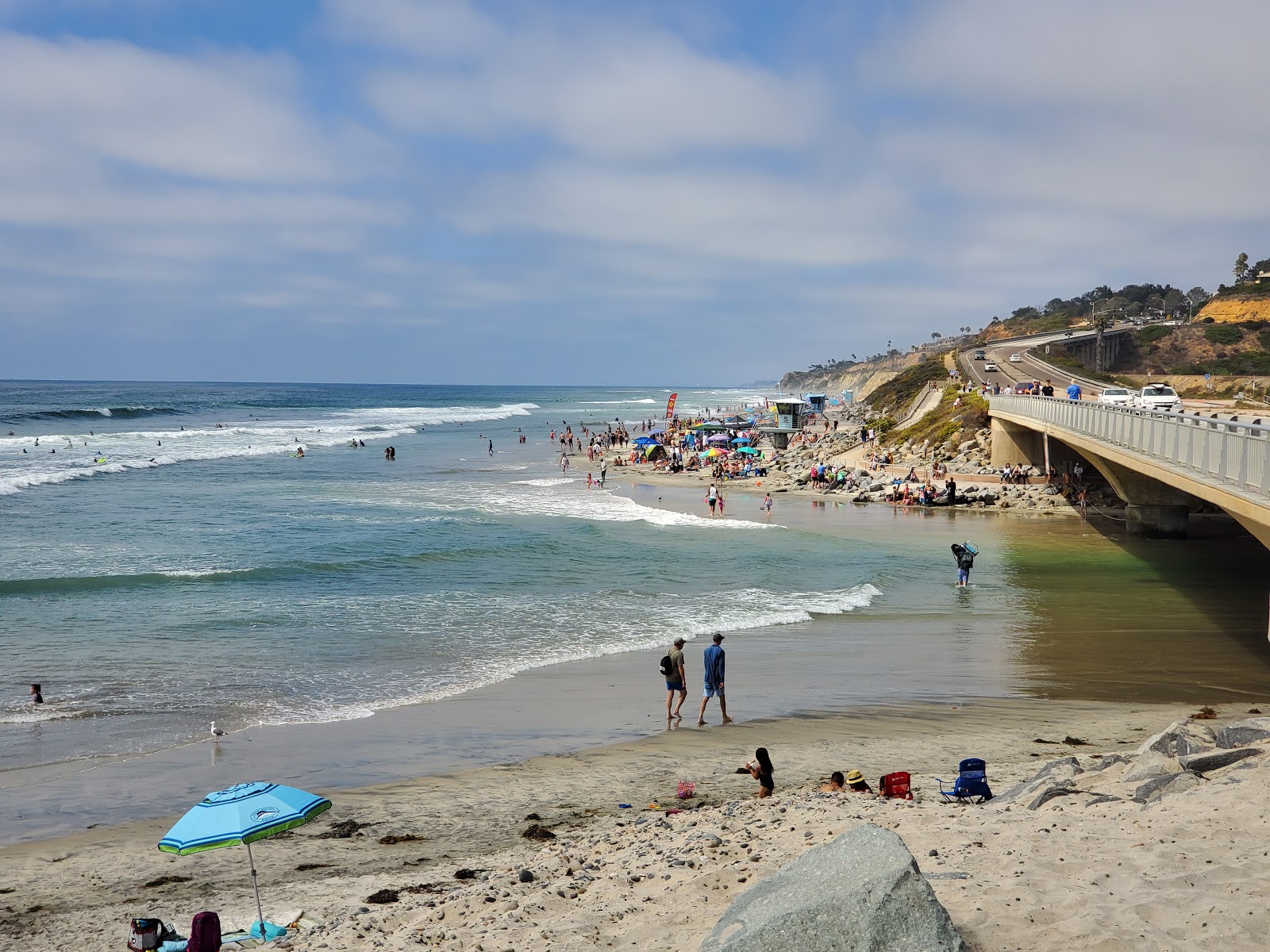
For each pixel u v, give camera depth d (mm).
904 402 105750
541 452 87250
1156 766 10383
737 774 14180
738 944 5531
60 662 20703
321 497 52938
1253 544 37312
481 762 15039
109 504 48156
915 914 5438
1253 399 78625
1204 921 6234
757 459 71562
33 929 9781
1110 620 24891
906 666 20766
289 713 17547
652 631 23938
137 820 12945
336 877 10789
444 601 27203
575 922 7375
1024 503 48688
